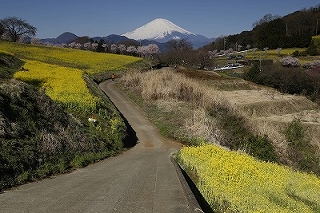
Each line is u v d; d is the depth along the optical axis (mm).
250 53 113812
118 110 29688
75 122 15969
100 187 8836
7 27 96375
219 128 23000
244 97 46312
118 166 12461
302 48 108938
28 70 34188
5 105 11930
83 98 21703
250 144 21172
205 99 28094
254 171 11969
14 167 9641
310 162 22047
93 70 54125
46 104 14430
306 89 57219
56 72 34281
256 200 8938
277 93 53031
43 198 7742
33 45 77375
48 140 12008
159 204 7492
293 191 11742
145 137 22734
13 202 7414
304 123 35438
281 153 21984
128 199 7797
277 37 117188
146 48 108938
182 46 102000
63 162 11609
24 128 11742
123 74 50719
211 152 14133
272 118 37156
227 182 10312
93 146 14961
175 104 28938
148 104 31297
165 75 36938
